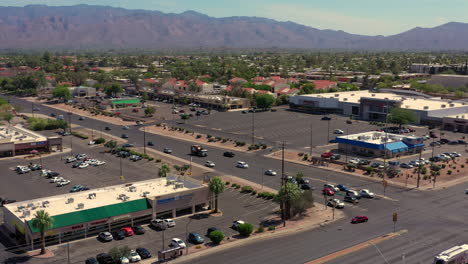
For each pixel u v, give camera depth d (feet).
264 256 270.26
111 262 262.26
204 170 464.24
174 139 624.18
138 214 320.29
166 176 391.86
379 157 504.84
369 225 318.24
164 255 264.72
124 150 547.08
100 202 321.32
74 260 266.16
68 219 294.25
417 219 328.70
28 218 289.12
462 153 530.68
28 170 462.60
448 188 403.54
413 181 422.00
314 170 465.47
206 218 337.72
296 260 263.90
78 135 642.22
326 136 624.59
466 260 251.39
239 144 575.79
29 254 274.57
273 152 541.34
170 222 320.70
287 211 335.47
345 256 268.41
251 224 312.09
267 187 407.03
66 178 439.22
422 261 261.24
